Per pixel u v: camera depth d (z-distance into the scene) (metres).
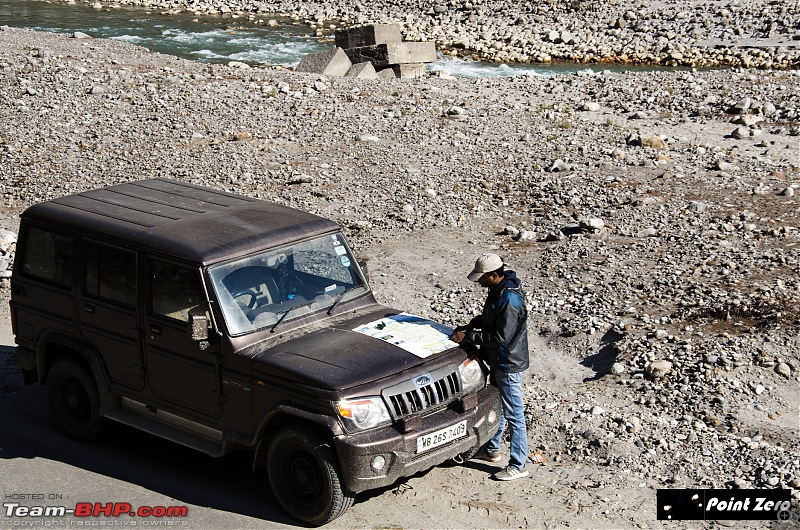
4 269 12.32
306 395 6.27
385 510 6.75
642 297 10.85
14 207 15.09
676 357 9.12
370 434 6.20
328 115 20.33
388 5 46.25
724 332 9.55
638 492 7.03
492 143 18.39
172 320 6.98
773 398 8.34
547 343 10.13
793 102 21.09
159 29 40.78
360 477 6.14
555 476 7.31
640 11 40.47
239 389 6.68
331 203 14.96
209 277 6.79
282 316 7.02
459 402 6.67
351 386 6.21
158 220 7.54
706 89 23.09
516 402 7.12
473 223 14.15
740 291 10.63
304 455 6.44
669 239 12.80
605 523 6.58
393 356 6.60
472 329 7.17
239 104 21.09
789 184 15.26
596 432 7.88
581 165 16.80
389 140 18.53
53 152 17.67
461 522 6.59
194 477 7.34
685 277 11.30
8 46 26.53
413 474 6.93
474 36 38.94
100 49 27.22
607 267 11.88
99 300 7.47
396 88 23.80
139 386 7.34
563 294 11.23
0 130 18.88
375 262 12.56
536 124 19.88
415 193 15.43
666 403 8.38
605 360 9.55
